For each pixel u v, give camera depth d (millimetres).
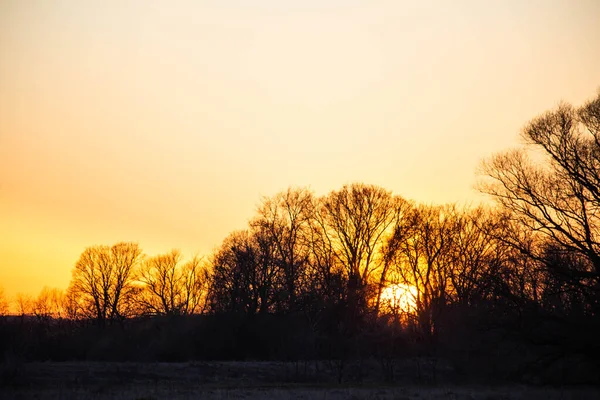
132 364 49469
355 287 64625
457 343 47000
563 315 42531
